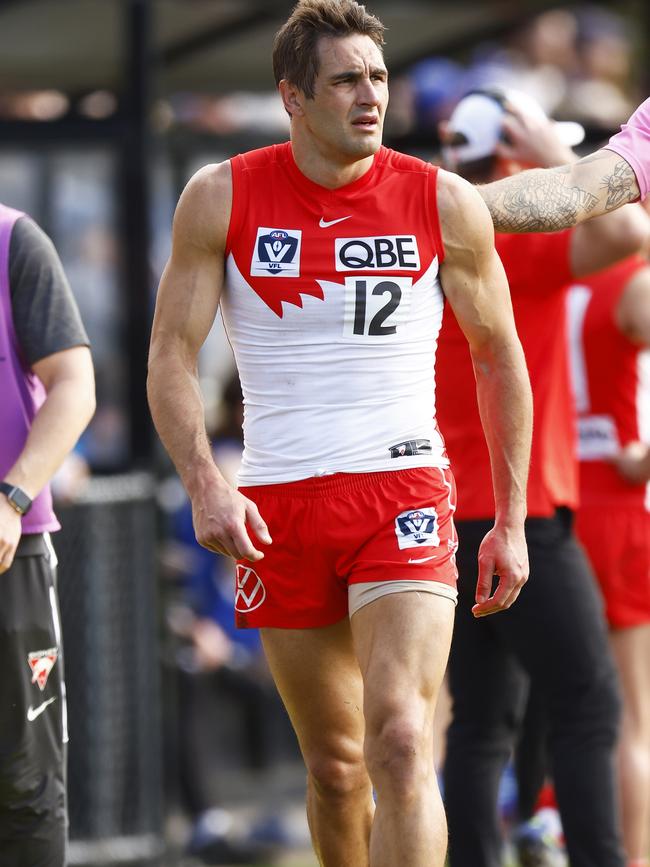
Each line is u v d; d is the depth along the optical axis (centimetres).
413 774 1273
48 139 2375
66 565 2223
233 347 1403
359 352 1358
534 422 1695
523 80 3619
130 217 2377
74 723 2230
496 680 1717
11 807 1466
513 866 2327
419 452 1377
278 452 1379
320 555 1375
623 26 3856
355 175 1349
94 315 2388
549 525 1691
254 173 1359
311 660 1415
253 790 2728
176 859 2294
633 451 1984
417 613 1327
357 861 1459
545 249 1684
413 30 2703
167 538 2567
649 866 2158
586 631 1678
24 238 1505
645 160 1478
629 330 1975
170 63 2650
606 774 1667
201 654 2606
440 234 1358
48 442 1455
